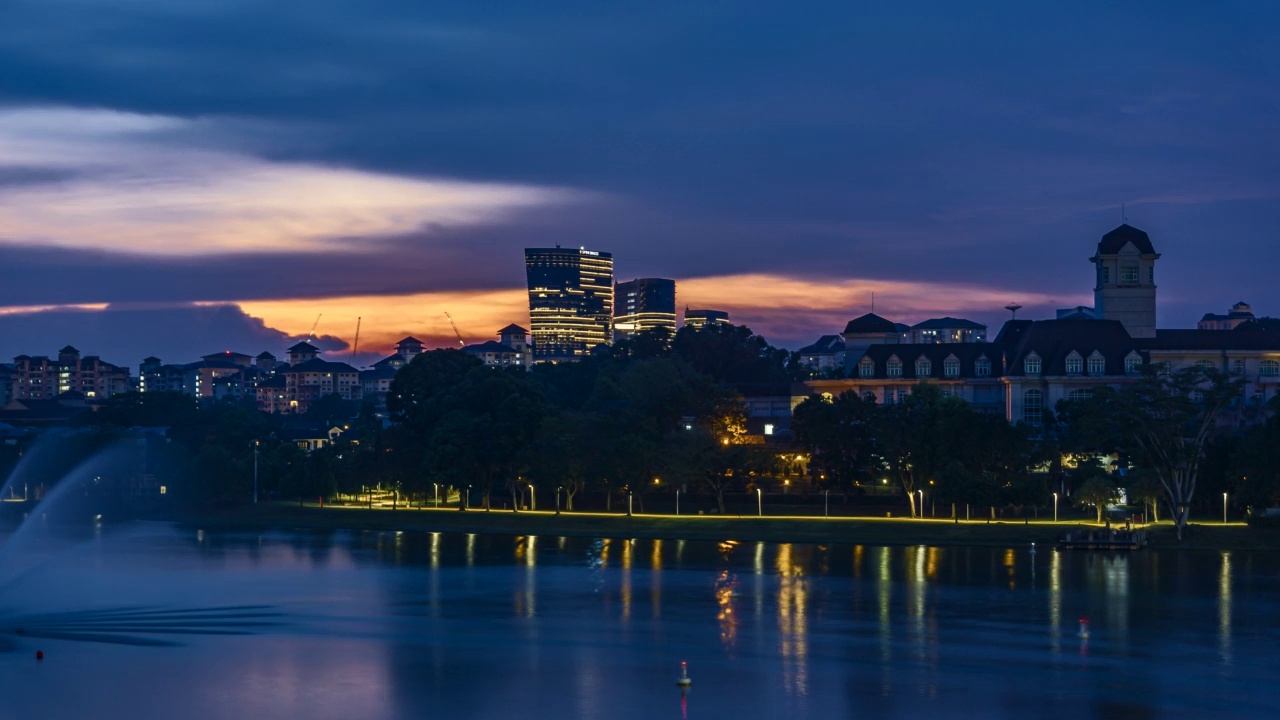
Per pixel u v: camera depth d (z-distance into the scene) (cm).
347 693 11956
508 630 14712
